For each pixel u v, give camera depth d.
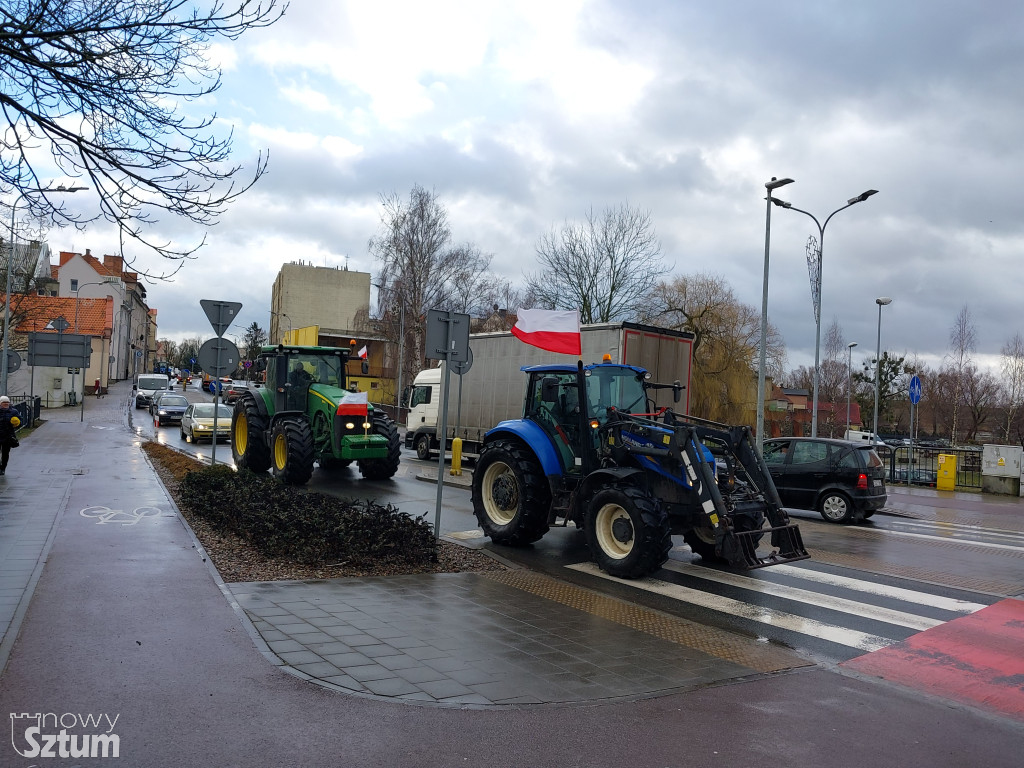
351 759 3.68
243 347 86.06
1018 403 41.09
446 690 4.66
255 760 3.61
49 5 4.92
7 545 7.96
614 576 8.54
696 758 3.93
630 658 5.55
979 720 4.70
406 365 42.84
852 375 61.47
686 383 17.42
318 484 15.65
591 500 8.78
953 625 7.03
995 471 21.55
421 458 23.56
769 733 4.31
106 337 57.94
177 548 8.01
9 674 4.50
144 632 5.34
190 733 3.86
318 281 81.50
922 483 24.02
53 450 20.09
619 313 39.47
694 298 40.91
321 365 16.52
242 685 4.51
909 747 4.21
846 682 5.34
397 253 41.84
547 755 3.87
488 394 20.84
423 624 6.03
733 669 5.46
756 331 41.41
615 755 3.91
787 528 8.36
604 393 9.77
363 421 15.52
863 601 7.91
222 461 19.16
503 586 7.55
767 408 47.59
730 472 8.63
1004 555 11.11
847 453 14.47
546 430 9.99
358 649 5.30
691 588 8.23
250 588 6.74
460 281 43.19
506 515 10.34
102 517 9.76
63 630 5.29
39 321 49.81
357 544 7.95
